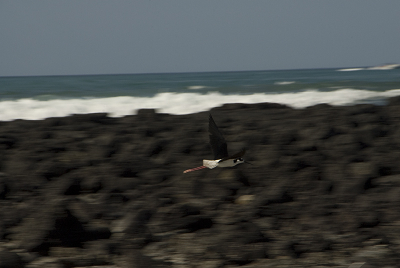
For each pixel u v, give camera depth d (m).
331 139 37.97
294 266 21.92
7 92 86.62
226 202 28.86
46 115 58.50
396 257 21.67
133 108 62.12
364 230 24.78
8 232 24.84
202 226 25.89
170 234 25.06
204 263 22.55
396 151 35.22
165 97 71.81
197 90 86.12
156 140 38.66
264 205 27.77
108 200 28.75
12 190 30.25
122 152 37.56
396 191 27.62
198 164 34.41
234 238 23.62
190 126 43.88
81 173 32.22
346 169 31.45
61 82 139.75
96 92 85.69
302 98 67.75
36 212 26.45
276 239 24.19
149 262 22.16
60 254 23.41
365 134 39.62
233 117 47.31
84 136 41.38
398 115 45.56
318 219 25.98
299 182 30.39
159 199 28.48
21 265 22.16
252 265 22.25
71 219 25.44
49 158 35.75
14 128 44.50
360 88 81.06
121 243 24.28
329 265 21.94
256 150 36.16
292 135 39.09
